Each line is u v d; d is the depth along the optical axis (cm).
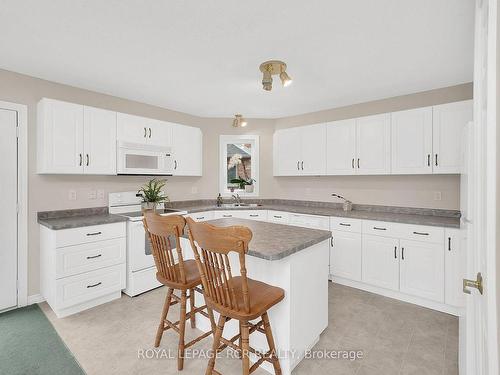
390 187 346
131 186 356
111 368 176
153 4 164
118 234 280
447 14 172
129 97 344
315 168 384
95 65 249
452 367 177
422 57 233
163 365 179
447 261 247
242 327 141
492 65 63
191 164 405
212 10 170
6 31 193
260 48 218
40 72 263
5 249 256
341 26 187
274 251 151
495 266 62
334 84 296
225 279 138
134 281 288
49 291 253
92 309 258
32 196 271
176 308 261
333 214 326
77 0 160
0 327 226
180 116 419
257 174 460
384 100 348
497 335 61
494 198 63
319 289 199
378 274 290
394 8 167
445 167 277
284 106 385
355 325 230
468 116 263
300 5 165
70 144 275
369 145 331
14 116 260
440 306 255
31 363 181
